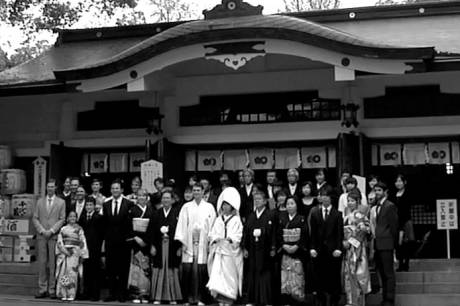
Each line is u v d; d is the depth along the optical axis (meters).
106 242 11.38
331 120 13.61
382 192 10.51
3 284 12.56
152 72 12.76
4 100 15.71
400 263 11.54
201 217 10.94
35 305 10.77
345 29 14.96
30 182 15.49
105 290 12.18
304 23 11.78
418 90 13.23
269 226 10.46
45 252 11.81
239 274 10.62
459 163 13.20
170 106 14.45
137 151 15.03
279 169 14.09
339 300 10.62
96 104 15.02
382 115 13.35
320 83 13.70
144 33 17.11
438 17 15.25
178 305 10.84
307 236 10.34
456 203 13.27
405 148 13.48
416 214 13.94
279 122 13.86
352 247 10.04
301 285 10.27
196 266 10.90
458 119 12.97
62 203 11.99
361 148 13.07
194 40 12.22
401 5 15.41
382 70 11.76
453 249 13.75
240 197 11.38
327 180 13.78
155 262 11.02
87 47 17.02
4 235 14.30
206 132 14.17
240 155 14.34
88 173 15.23
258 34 11.95
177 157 14.34
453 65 11.59
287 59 13.56
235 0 12.30
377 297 10.94
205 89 14.27
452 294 10.69
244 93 14.12
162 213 11.13
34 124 15.49
